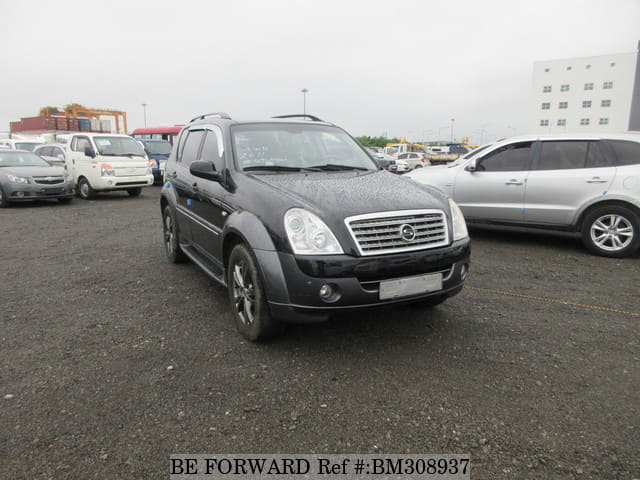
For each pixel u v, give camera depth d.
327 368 2.96
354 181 3.61
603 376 2.87
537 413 2.47
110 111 52.59
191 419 2.42
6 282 4.89
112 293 4.50
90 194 13.09
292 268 2.87
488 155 7.07
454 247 3.20
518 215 6.73
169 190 5.38
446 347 3.27
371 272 2.85
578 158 6.33
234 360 3.07
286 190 3.26
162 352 3.19
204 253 4.39
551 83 78.50
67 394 2.65
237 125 4.24
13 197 10.96
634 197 5.82
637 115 28.56
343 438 2.28
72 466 2.06
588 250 6.31
